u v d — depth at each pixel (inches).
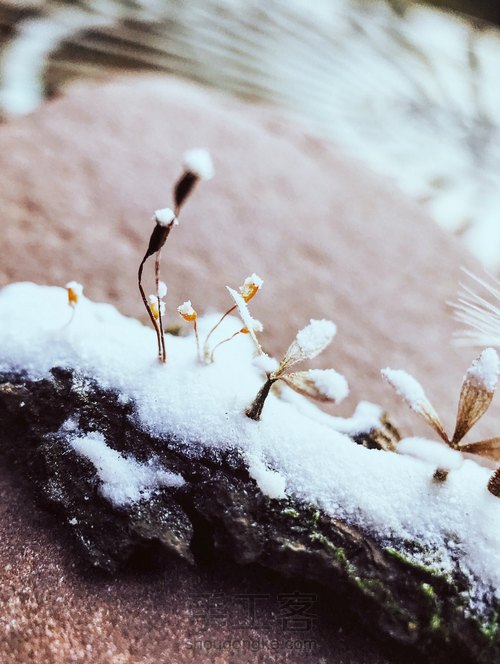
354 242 11.4
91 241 10.2
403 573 7.4
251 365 8.4
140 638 7.4
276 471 7.6
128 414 7.8
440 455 7.2
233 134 13.0
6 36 16.5
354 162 13.8
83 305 8.7
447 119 19.1
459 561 7.4
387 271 11.1
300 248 11.0
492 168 17.8
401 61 20.9
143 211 10.8
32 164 10.9
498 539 7.4
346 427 8.3
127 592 7.5
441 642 7.3
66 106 12.4
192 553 7.6
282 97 18.0
